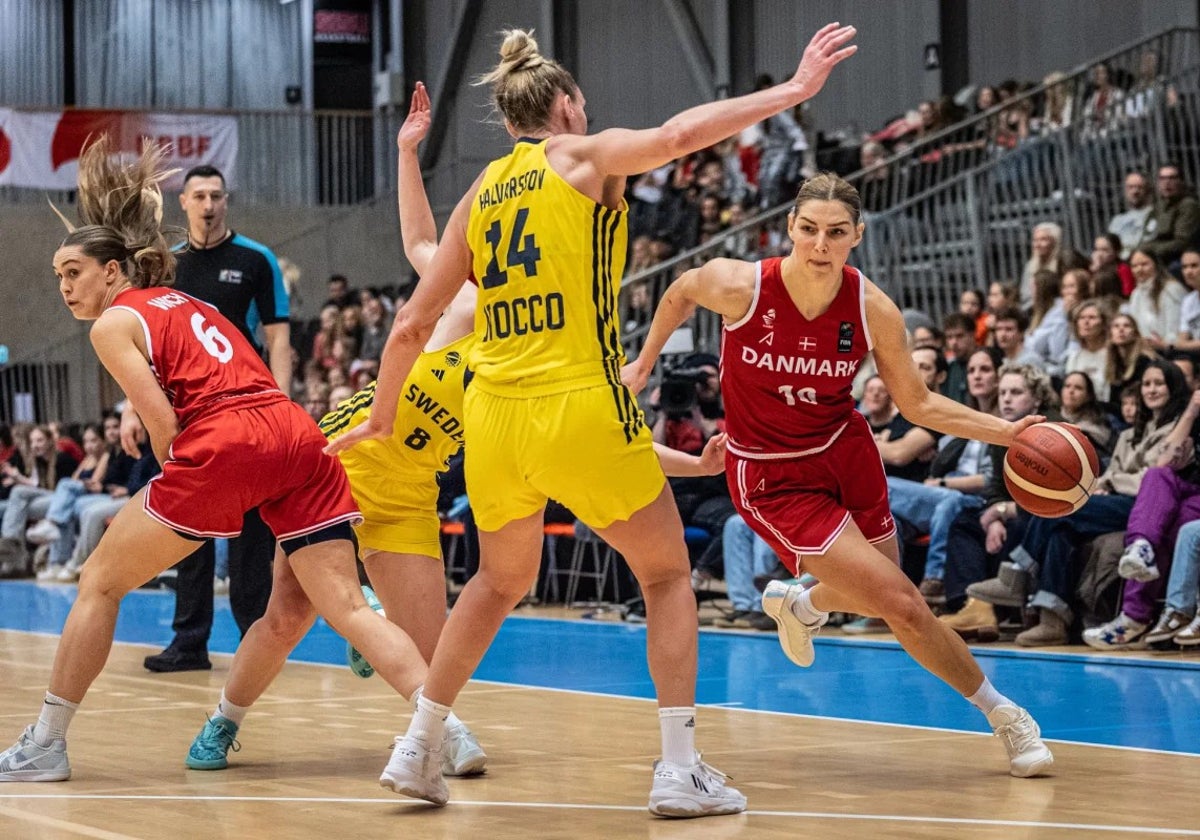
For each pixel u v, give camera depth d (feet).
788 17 64.85
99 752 16.20
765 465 15.23
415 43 78.89
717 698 20.66
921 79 59.77
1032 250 41.63
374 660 14.16
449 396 15.28
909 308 43.37
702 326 41.57
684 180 57.67
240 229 71.87
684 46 67.92
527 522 12.76
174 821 12.23
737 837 11.39
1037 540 26.78
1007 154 43.47
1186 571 24.85
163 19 80.79
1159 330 34.83
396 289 63.98
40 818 12.39
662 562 12.57
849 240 13.82
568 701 20.45
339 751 16.28
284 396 15.07
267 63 81.30
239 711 15.28
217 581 44.68
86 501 49.32
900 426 30.63
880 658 25.35
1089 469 14.90
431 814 12.53
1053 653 25.16
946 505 28.50
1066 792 13.29
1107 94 44.39
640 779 14.26
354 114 73.26
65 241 15.20
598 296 12.24
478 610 12.82
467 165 75.05
